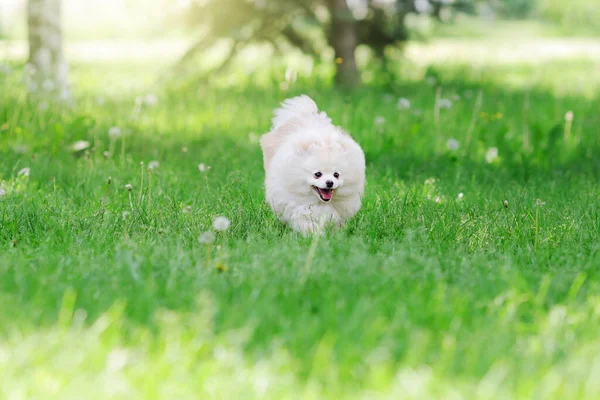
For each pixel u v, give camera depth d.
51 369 3.11
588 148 9.92
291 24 15.25
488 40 36.50
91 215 6.06
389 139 9.48
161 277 4.44
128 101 12.96
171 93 14.10
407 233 5.28
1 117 9.79
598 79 19.05
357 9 16.00
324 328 3.62
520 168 8.88
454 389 3.03
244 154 9.04
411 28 16.42
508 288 4.28
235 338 3.41
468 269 4.70
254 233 5.58
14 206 6.27
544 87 16.77
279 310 3.80
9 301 3.79
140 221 5.89
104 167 8.11
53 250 5.15
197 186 7.29
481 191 7.52
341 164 5.65
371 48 16.30
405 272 4.47
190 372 3.16
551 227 5.91
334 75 15.87
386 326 3.68
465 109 12.51
